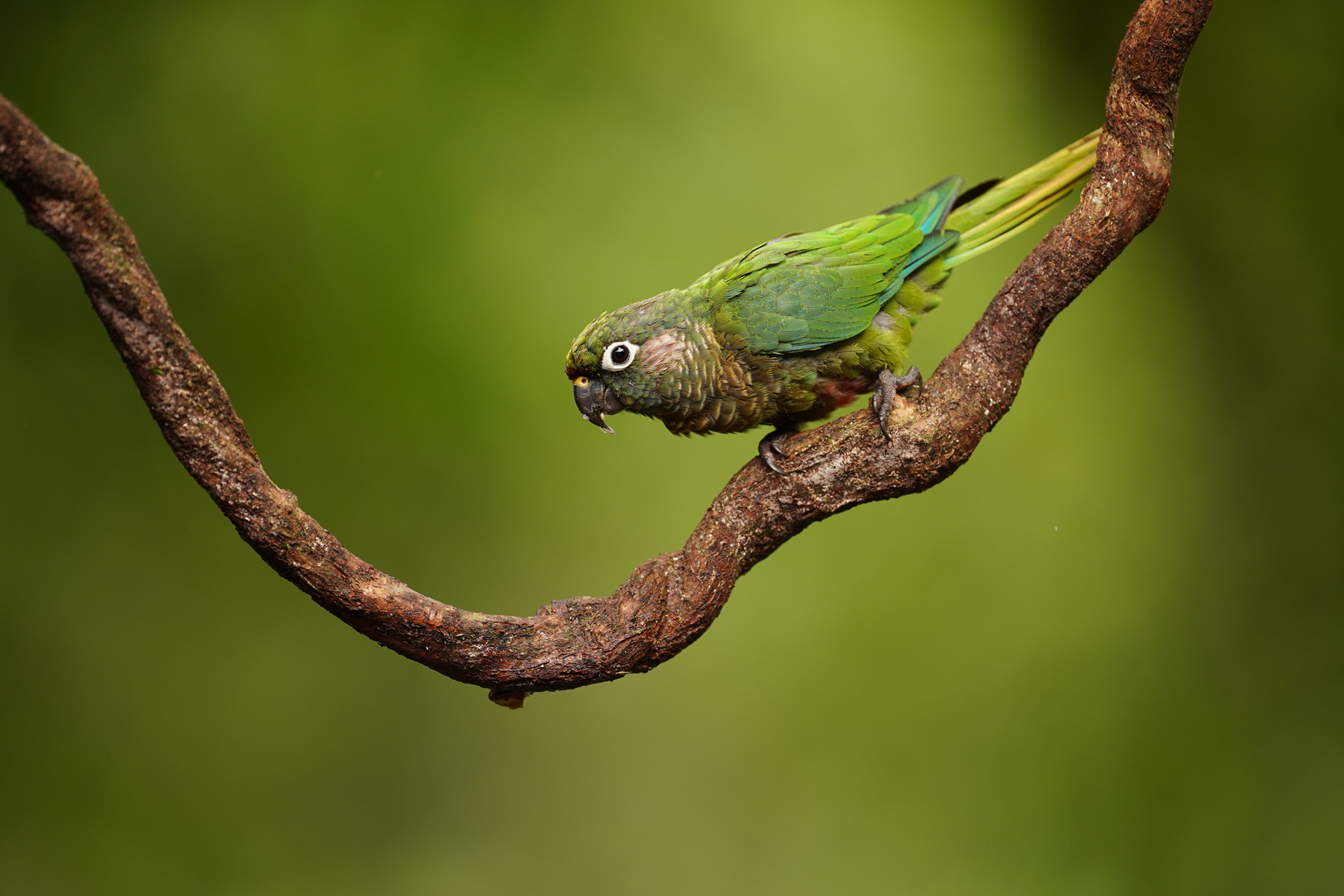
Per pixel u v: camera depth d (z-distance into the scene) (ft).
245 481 11.55
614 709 37.68
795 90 39.29
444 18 38.24
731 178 38.17
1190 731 37.83
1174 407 40.45
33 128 9.73
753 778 36.96
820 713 37.42
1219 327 41.16
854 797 36.91
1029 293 14.20
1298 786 37.68
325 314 35.76
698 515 36.81
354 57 37.58
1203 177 41.11
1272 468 40.45
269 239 35.91
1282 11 40.47
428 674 37.40
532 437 36.45
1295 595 39.47
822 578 38.22
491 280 36.60
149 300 10.64
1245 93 40.73
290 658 36.11
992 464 39.52
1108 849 36.78
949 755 37.27
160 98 36.27
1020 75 41.81
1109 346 40.65
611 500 36.63
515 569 36.01
